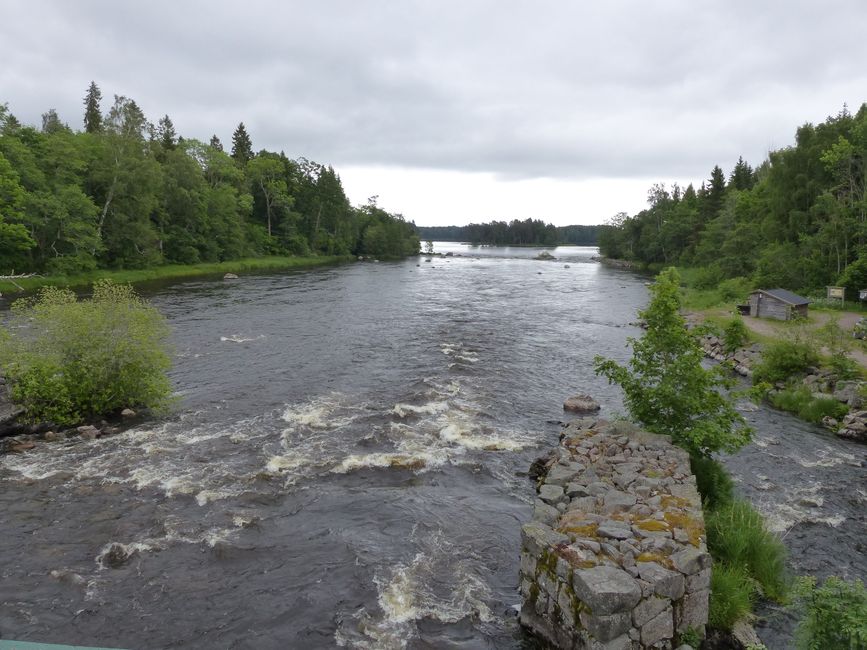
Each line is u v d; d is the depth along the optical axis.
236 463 15.84
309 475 15.23
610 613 8.02
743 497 14.71
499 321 42.16
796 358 25.59
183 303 45.81
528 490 14.84
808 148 61.00
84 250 59.22
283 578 10.90
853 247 50.88
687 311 50.88
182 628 9.52
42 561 11.24
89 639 9.23
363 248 132.75
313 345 31.34
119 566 11.16
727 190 101.31
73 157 59.84
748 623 9.59
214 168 95.81
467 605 10.23
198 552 11.67
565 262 138.75
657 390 15.05
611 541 9.67
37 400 18.41
